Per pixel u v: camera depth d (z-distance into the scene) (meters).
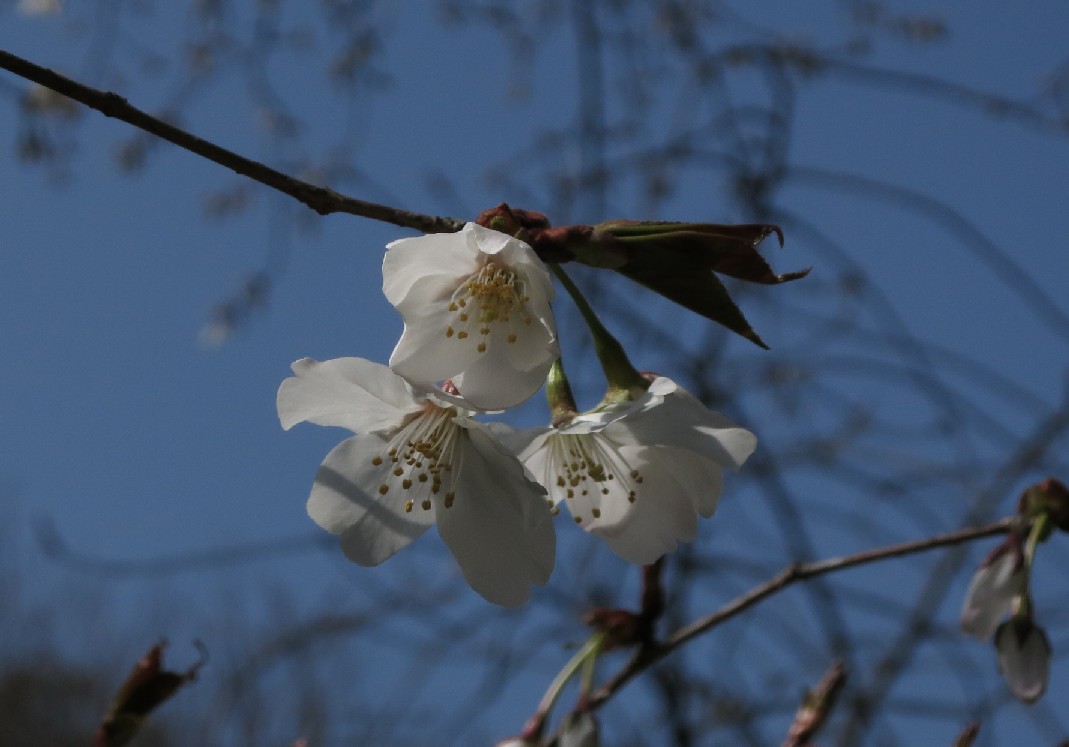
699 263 0.47
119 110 0.47
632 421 0.48
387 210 0.48
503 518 0.49
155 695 0.51
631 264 0.48
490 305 0.48
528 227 0.48
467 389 0.48
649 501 0.50
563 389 0.49
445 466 0.49
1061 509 0.55
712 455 0.48
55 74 0.47
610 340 0.49
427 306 0.48
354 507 0.49
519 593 0.49
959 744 0.53
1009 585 0.55
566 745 0.53
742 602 0.55
